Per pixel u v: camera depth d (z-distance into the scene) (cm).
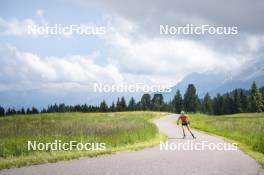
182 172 1177
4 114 13762
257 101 12988
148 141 2247
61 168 1198
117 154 1625
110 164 1309
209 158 1566
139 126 2600
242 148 2044
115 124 2652
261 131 2714
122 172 1145
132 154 1639
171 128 4225
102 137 1945
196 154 1709
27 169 1168
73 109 15950
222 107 16188
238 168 1296
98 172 1136
